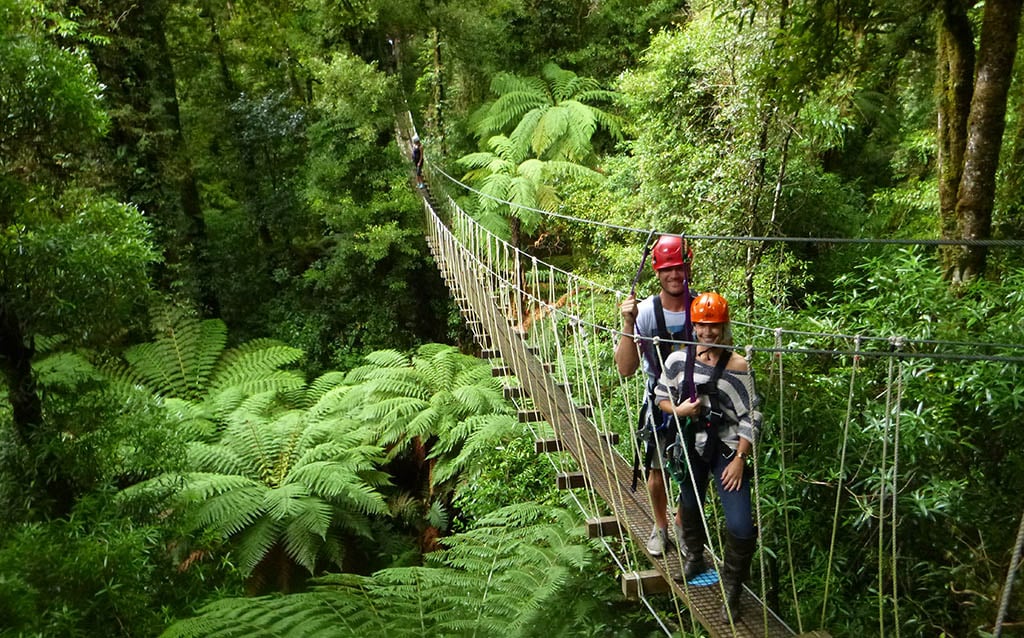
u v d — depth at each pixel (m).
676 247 2.42
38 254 3.72
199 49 12.80
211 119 12.55
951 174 4.01
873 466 2.55
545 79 12.70
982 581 2.34
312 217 12.16
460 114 13.48
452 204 10.32
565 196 10.02
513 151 11.34
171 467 4.68
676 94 6.49
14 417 4.13
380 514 7.22
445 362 8.24
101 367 6.18
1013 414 2.29
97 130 4.21
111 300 4.09
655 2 12.27
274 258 12.17
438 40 13.15
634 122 8.70
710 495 3.09
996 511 2.33
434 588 3.43
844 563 2.76
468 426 6.62
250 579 6.03
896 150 8.20
